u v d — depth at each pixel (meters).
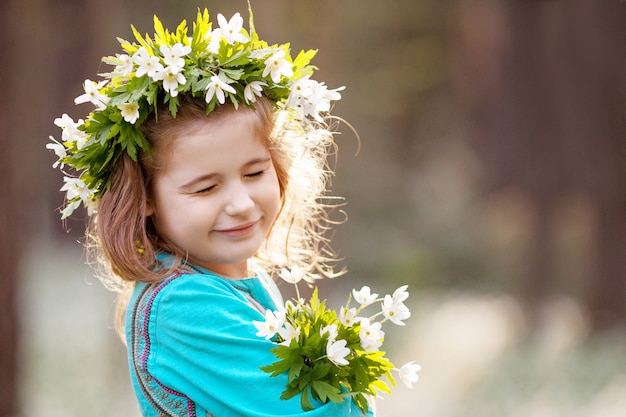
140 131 2.58
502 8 15.98
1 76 8.12
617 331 13.80
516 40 15.85
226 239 2.59
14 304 8.05
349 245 20.80
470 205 21.97
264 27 16.05
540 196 15.94
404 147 22.98
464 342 14.29
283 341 2.52
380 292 18.67
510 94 16.09
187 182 2.56
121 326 3.02
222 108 2.57
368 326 2.53
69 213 2.72
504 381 11.65
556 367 12.12
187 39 2.64
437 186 23.12
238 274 2.86
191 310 2.52
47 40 17.31
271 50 2.65
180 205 2.57
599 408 10.43
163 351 2.54
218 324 2.52
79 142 2.67
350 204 21.55
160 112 2.58
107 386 10.73
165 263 2.64
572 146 14.63
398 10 21.77
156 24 2.65
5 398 8.01
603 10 14.08
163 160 2.57
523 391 11.31
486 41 19.38
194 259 2.69
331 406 2.44
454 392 11.41
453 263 20.69
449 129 22.95
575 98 14.45
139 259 2.61
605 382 11.35
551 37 14.87
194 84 2.54
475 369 12.42
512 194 19.64
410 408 10.77
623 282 13.98
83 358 11.77
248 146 2.58
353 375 2.53
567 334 14.62
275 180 2.67
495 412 10.52
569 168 14.86
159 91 2.58
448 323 15.88
